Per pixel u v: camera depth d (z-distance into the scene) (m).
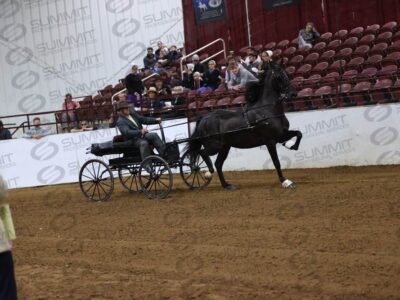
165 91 21.78
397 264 7.83
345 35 23.77
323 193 13.23
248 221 11.13
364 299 6.80
